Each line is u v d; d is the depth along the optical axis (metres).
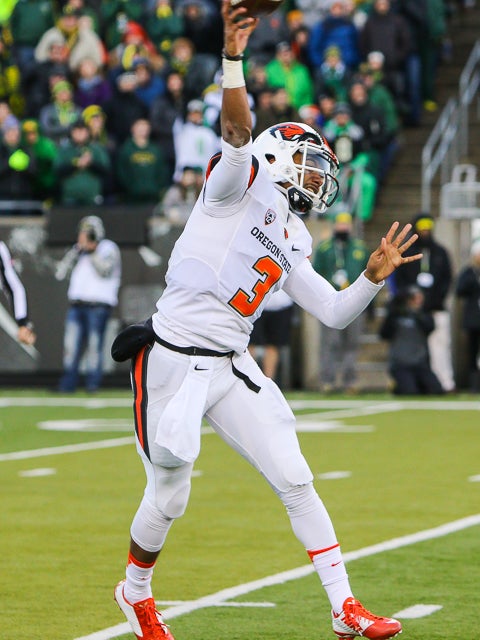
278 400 19.64
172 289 19.53
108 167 68.31
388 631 18.75
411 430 49.47
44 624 21.86
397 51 74.06
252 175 19.03
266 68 72.25
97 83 72.31
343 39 74.25
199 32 75.94
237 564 26.61
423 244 63.53
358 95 70.19
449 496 34.75
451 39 82.88
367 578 25.14
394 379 63.34
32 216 68.44
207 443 46.16
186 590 24.34
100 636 21.02
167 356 19.31
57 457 42.47
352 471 39.19
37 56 74.19
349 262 61.59
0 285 34.56
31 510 32.78
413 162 75.56
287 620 22.05
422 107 78.19
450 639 20.77
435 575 25.41
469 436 47.66
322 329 63.91
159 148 68.88
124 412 56.03
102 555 27.44
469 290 63.97
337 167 20.08
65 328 67.62
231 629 21.47
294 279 20.52
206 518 31.73
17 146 68.69
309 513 19.41
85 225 63.41
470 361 66.50
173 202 66.94
